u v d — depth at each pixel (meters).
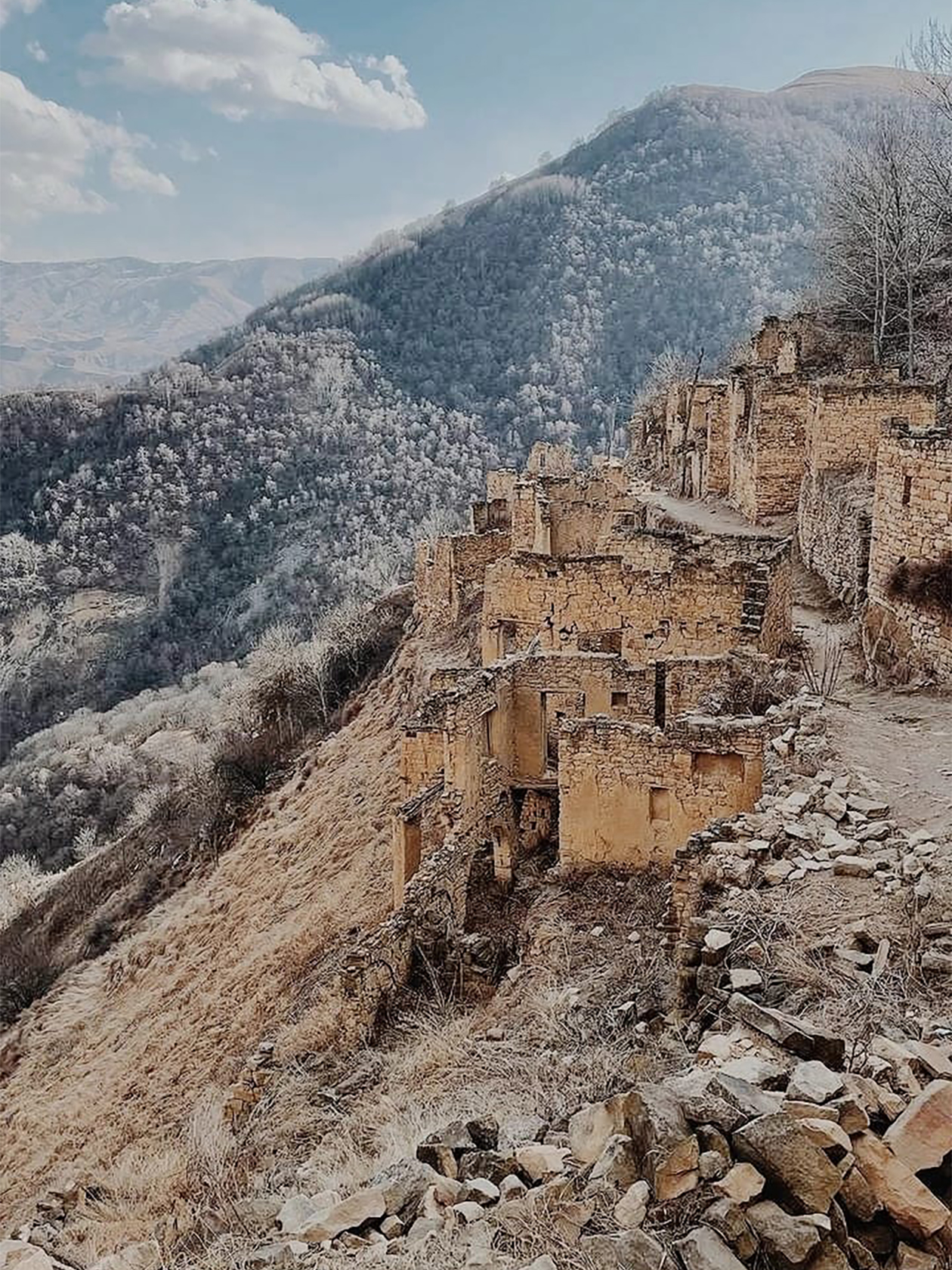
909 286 44.69
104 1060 27.73
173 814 47.78
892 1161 5.60
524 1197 5.87
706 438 44.91
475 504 44.91
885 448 21.22
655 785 15.06
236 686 82.56
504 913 16.39
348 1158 9.16
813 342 52.12
